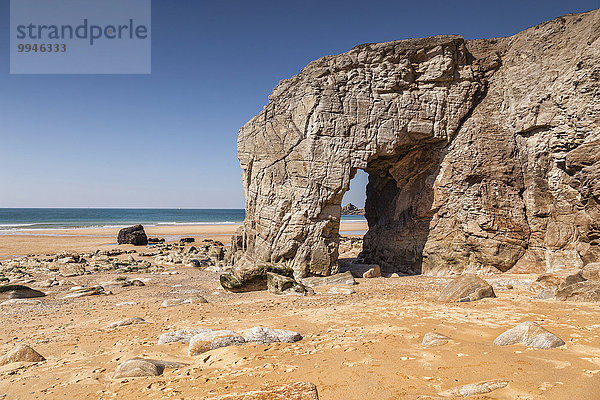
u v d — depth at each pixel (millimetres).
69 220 109812
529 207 18328
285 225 19750
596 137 15555
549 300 10391
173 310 11938
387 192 24344
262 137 21312
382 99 19625
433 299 11805
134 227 44156
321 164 19312
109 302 14609
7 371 6465
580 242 16125
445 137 19812
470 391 4094
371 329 7875
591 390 3852
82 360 6809
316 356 6020
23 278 21828
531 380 4277
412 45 19469
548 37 18125
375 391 4387
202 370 5738
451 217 19344
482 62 20203
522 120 18578
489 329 7301
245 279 16609
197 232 66000
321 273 19156
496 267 18078
